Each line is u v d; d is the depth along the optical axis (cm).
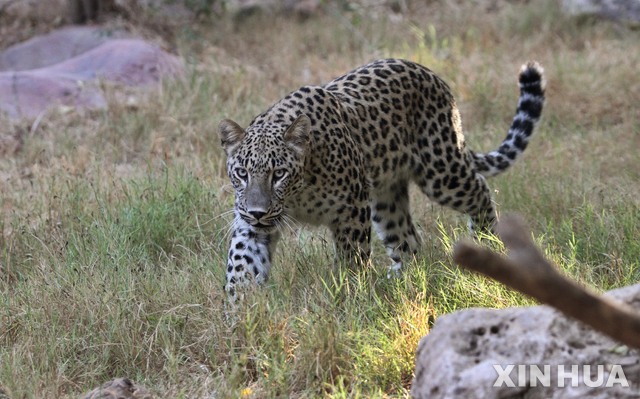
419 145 1092
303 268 995
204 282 970
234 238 954
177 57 1961
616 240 1016
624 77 1703
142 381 854
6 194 1350
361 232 991
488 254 410
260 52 2034
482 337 676
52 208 1238
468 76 1756
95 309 928
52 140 1568
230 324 881
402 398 769
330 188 960
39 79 1753
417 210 1234
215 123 1539
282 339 834
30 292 980
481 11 2231
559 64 1755
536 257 406
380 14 2252
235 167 930
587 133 1522
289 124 945
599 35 2019
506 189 1257
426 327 834
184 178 1280
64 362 879
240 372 816
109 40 1994
